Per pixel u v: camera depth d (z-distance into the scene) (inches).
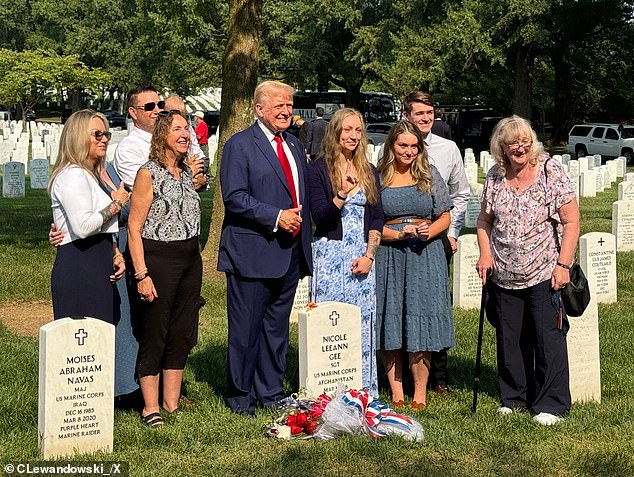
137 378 251.0
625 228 582.6
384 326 265.7
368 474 210.2
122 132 1539.1
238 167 249.0
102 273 237.6
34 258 513.7
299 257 257.8
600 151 1675.7
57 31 2758.4
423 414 260.4
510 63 1854.1
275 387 262.7
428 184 265.6
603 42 1975.9
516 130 251.8
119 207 233.6
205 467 212.8
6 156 1247.5
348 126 257.4
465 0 1552.7
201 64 1923.0
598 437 240.2
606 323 384.5
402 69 1536.7
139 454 220.7
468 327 371.6
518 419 251.1
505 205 255.4
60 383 215.8
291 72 1966.0
